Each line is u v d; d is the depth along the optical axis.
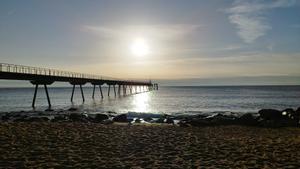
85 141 13.23
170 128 19.25
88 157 10.38
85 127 17.78
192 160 10.18
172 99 75.81
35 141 12.86
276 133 17.94
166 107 49.53
